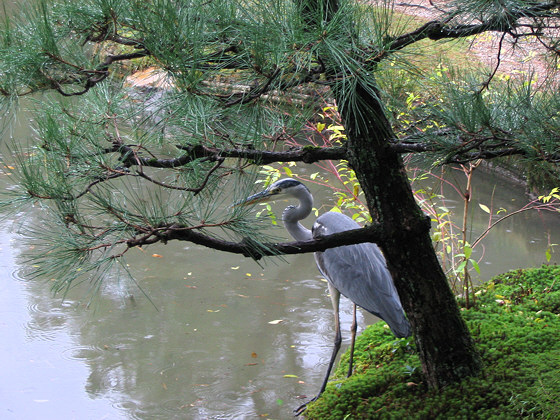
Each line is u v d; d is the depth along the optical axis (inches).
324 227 261.6
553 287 290.8
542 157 143.1
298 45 130.5
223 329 305.0
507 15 139.8
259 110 146.3
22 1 141.9
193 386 261.3
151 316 315.3
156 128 152.3
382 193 187.6
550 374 203.0
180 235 155.3
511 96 155.3
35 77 140.3
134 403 250.4
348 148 187.0
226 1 137.3
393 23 163.2
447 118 149.5
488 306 272.5
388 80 162.4
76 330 302.5
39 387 260.7
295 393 255.8
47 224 150.3
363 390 222.1
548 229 395.2
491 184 459.2
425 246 195.9
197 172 163.3
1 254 366.0
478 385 202.7
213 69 137.9
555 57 157.6
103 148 160.1
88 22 135.9
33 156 154.6
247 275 360.5
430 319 202.1
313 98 160.4
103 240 147.6
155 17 131.1
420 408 200.4
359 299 247.4
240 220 151.0
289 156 179.5
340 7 132.6
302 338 298.2
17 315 314.0
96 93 164.1
